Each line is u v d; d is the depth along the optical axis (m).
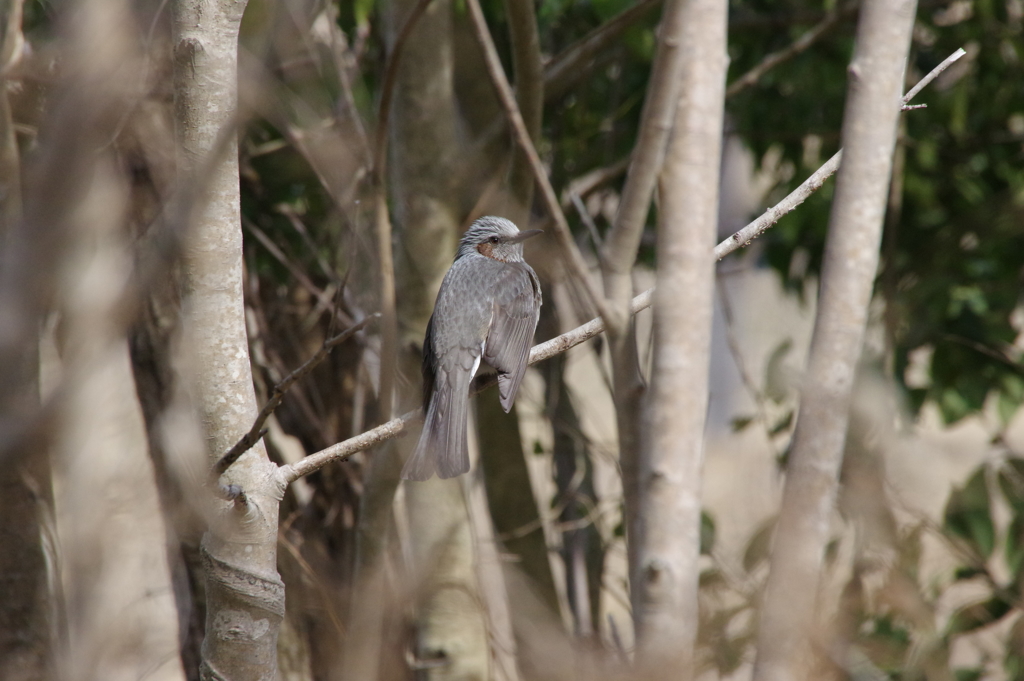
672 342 4.87
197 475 9.21
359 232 10.93
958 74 15.02
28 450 4.36
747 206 17.56
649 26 13.17
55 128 3.79
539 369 15.02
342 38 12.93
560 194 14.94
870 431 10.00
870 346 12.14
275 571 6.12
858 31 5.51
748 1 15.21
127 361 11.52
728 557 9.87
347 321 12.37
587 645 10.95
